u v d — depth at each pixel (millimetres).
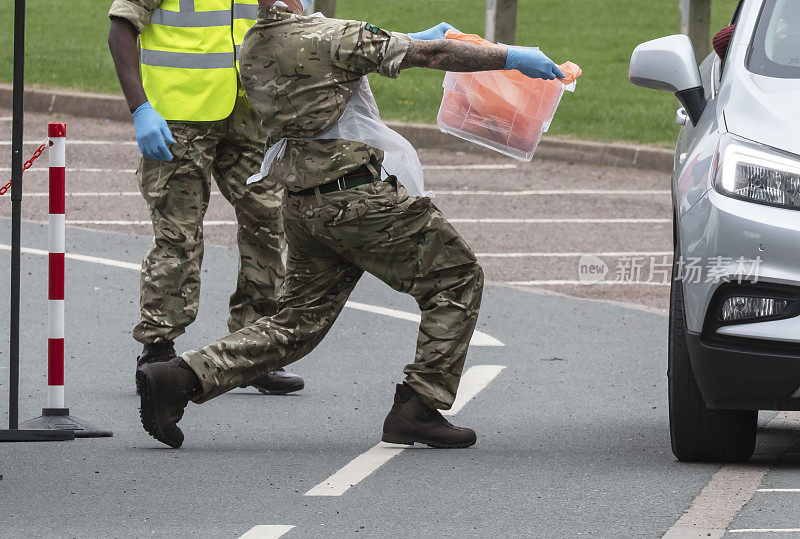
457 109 16344
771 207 14578
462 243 16312
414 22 68000
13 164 16531
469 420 18641
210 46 19281
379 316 25906
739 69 16344
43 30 65500
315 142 15773
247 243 20016
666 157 43594
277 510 14133
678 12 72500
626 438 17578
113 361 22125
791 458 16516
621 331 25172
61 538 13117
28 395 19734
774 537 13125
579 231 35281
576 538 13172
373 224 15906
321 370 21812
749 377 14648
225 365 16438
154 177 19484
